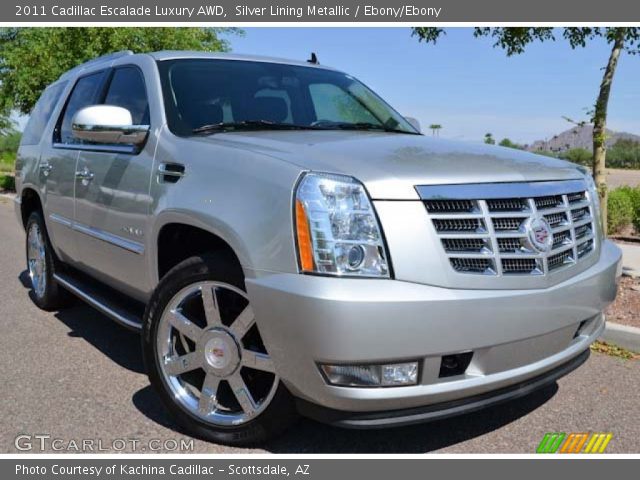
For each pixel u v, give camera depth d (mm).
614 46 6082
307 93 4297
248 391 2996
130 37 16250
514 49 6684
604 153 6227
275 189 2727
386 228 2594
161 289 3178
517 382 2902
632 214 11320
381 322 2502
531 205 2883
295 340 2607
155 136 3578
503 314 2713
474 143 3562
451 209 2705
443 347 2602
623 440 3250
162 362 3211
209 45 18953
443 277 2623
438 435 3273
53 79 16297
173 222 3209
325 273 2562
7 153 43312
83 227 4332
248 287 2734
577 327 3139
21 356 4363
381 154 2932
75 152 4535
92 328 5031
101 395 3711
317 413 2760
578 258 3162
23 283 6715
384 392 2588
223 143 3205
